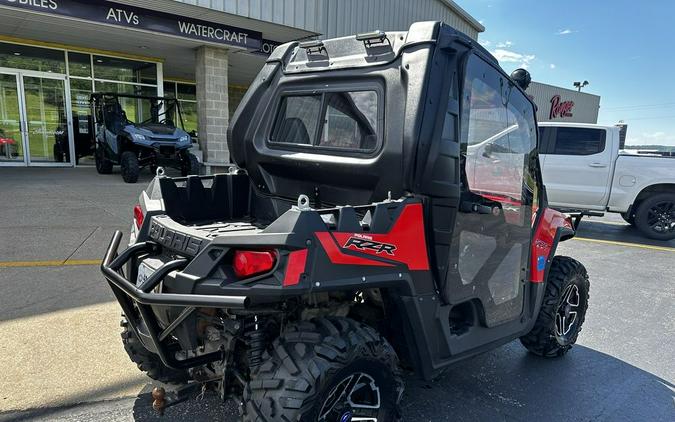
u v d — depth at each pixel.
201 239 2.06
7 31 10.60
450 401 2.95
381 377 2.11
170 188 2.77
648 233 8.62
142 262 2.27
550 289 3.47
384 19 14.36
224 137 12.46
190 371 2.45
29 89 12.15
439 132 2.23
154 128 10.85
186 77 18.12
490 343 2.81
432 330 2.34
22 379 2.90
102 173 11.50
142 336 2.26
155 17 10.33
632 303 5.05
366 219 2.09
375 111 2.43
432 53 2.23
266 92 3.10
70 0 9.16
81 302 4.01
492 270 2.75
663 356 3.78
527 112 3.14
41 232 5.91
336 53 2.71
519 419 2.79
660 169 8.25
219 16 10.70
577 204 8.80
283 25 11.47
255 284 1.80
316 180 2.76
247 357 2.09
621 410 2.96
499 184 2.79
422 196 2.25
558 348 3.56
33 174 10.80
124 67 13.38
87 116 13.06
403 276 2.13
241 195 3.17
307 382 1.84
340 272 1.91
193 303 1.81
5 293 4.11
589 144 8.66
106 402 2.73
